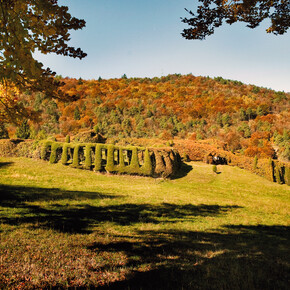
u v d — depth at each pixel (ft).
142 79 542.98
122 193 46.78
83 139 114.52
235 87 478.59
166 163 76.23
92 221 24.17
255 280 12.09
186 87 489.67
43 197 33.40
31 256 13.19
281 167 93.15
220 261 14.92
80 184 52.60
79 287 10.12
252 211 43.55
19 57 7.54
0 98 9.73
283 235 28.53
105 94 422.00
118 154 76.13
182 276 11.71
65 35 9.60
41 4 8.13
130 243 17.67
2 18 7.59
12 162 63.41
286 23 11.93
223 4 11.48
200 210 38.58
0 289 9.35
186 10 12.34
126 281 10.93
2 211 23.56
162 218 30.07
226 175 89.86
